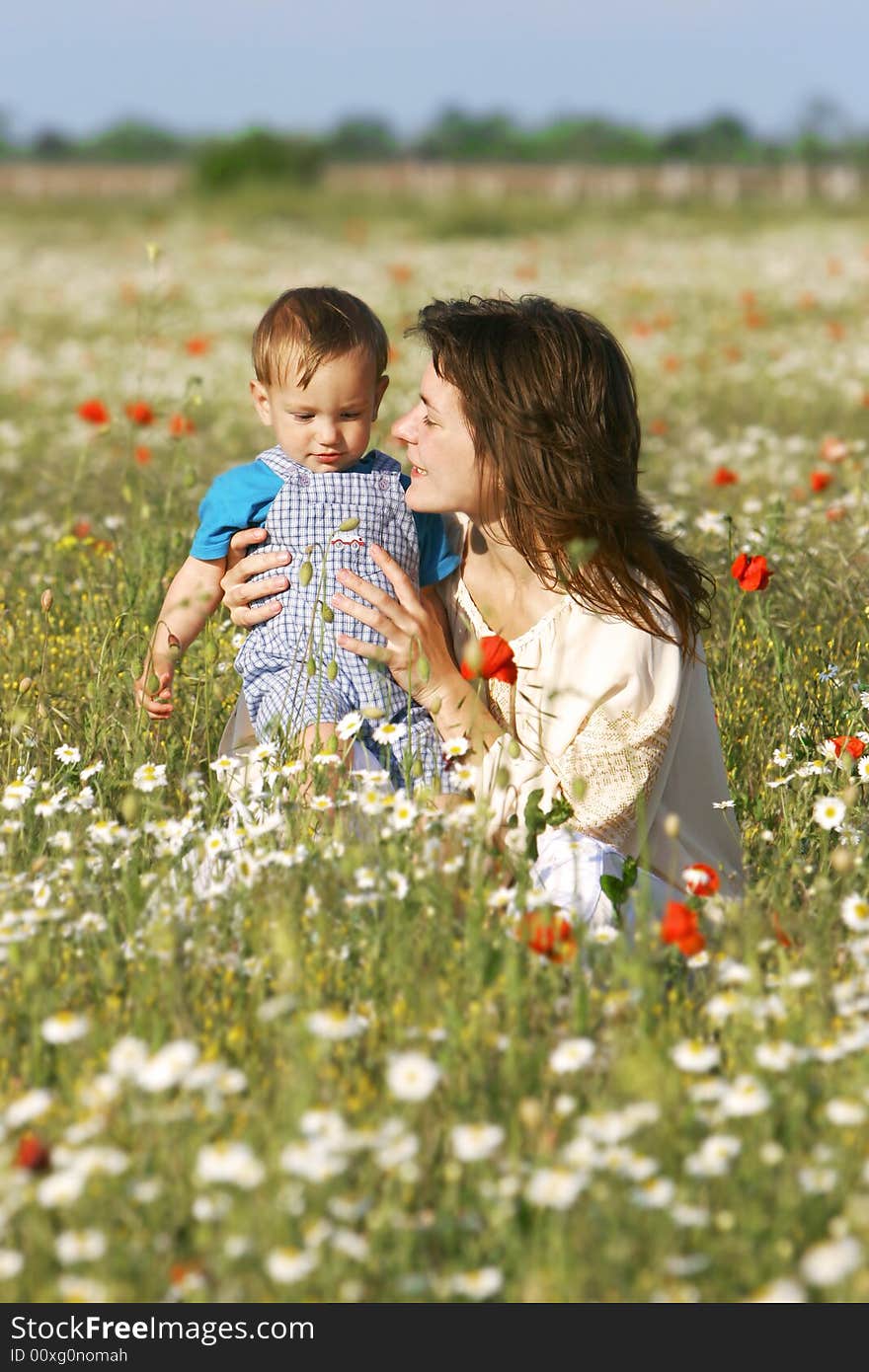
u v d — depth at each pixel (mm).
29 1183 3238
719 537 8664
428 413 5160
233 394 16578
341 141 125938
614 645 5047
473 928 4035
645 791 5016
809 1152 3506
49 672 6621
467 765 5148
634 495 5172
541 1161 3338
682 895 5172
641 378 17312
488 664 4453
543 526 5047
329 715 5234
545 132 125562
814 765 5355
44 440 14742
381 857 4379
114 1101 3480
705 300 25562
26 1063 3734
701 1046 3584
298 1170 3131
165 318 22766
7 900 4379
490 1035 3750
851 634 7285
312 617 5105
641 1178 3209
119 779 5340
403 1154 3236
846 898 4395
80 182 69812
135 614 6930
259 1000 3971
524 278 26859
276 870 4473
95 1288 2965
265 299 26297
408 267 31766
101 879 4633
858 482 9516
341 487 5574
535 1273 3047
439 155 113562
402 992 3959
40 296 28953
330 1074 3602
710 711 5363
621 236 41781
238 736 5727
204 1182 3242
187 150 147000
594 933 4246
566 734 5047
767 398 15711
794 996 3852
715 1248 3168
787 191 58406
